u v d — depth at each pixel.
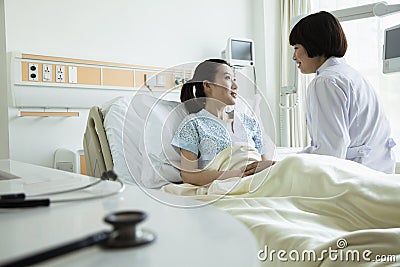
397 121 3.61
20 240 0.48
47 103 3.02
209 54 4.11
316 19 2.19
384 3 2.74
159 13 3.74
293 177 1.55
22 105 2.91
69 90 3.12
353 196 1.31
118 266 0.39
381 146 2.21
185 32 3.92
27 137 2.96
